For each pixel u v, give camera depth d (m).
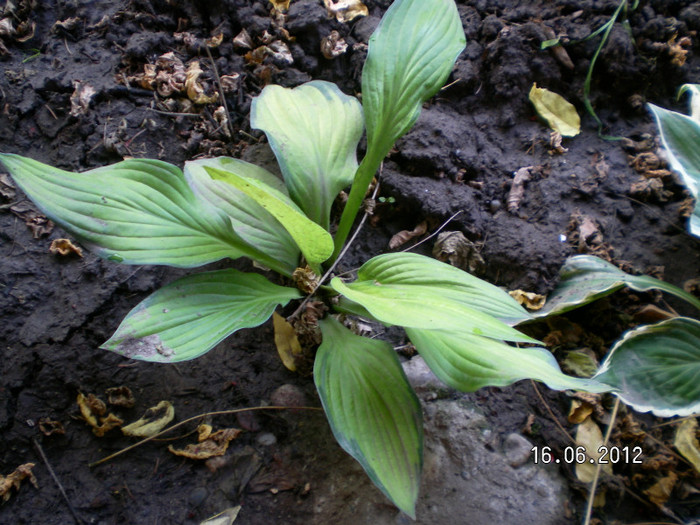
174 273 0.45
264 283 0.40
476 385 0.33
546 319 0.46
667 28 0.54
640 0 0.56
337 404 0.35
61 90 0.50
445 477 0.39
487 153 0.52
